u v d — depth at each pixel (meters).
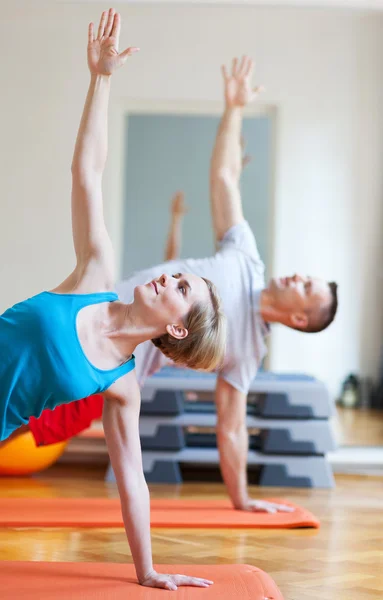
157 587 1.91
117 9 5.90
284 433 3.77
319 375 6.46
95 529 2.69
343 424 5.68
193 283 1.91
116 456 1.92
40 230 5.70
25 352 1.77
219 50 6.08
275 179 6.42
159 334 1.92
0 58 5.73
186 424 3.79
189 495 3.49
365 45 6.34
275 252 6.48
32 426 2.87
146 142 9.05
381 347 6.48
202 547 2.48
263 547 2.51
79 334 1.83
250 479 3.96
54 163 5.74
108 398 1.93
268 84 6.27
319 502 3.40
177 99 6.04
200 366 1.96
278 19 6.19
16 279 5.68
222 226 3.11
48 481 3.71
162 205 9.03
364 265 6.48
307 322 3.04
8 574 2.01
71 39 5.75
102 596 1.83
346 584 2.09
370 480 4.05
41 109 5.75
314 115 6.37
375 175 6.46
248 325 2.97
